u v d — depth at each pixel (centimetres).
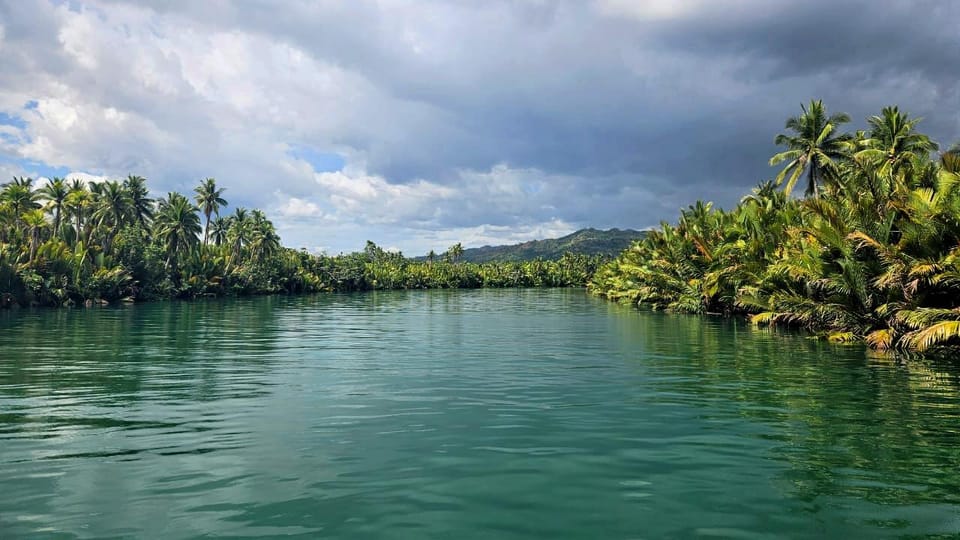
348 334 3073
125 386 1485
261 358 2066
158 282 7969
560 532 603
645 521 632
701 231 4700
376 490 727
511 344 2553
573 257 17975
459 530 607
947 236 2056
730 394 1368
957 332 1855
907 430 1024
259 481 760
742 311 4166
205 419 1116
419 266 15800
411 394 1377
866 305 2367
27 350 2306
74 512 655
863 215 2373
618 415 1149
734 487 737
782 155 4388
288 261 11406
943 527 616
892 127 3991
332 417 1132
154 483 752
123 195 8844
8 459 855
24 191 6512
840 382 1530
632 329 3300
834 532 605
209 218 10694
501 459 856
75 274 6456
